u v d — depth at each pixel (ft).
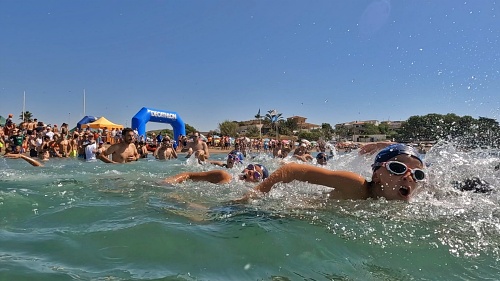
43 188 13.82
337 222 8.39
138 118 77.25
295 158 39.50
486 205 10.07
